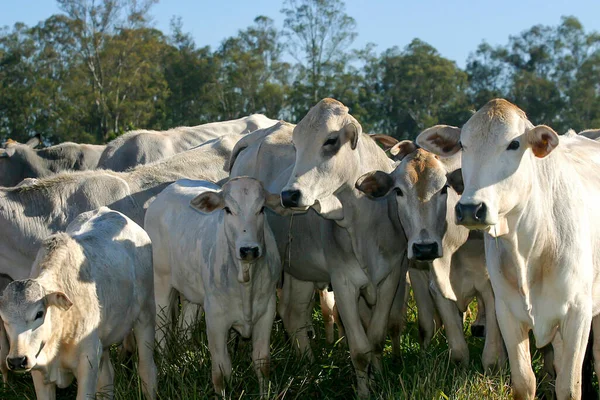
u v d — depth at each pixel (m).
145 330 7.41
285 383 7.11
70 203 9.32
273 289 7.43
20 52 51.56
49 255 6.56
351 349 7.41
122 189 9.61
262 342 7.33
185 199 8.50
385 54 44.12
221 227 7.40
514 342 6.20
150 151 13.94
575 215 6.03
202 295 7.92
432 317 7.93
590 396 7.27
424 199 6.89
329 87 43.34
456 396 6.33
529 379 6.18
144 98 47.66
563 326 6.06
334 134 7.09
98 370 6.69
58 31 49.59
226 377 7.14
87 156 14.95
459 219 5.43
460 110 41.88
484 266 7.39
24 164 14.45
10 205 9.12
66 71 48.97
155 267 8.67
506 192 5.52
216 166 10.55
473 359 7.93
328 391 7.26
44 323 6.18
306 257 8.06
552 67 43.19
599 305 6.41
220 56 48.94
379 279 7.54
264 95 45.59
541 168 5.91
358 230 7.40
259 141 9.10
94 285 6.68
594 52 42.44
